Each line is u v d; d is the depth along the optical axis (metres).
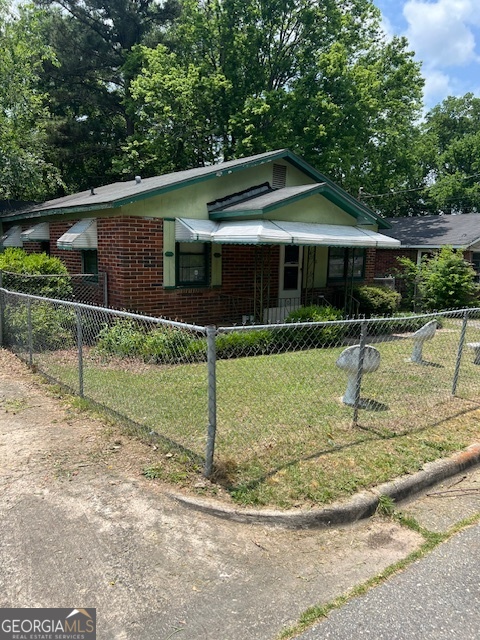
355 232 11.17
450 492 3.89
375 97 21.28
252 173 11.33
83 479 3.73
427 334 7.68
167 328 7.25
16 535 3.01
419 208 40.69
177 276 10.07
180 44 24.05
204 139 23.00
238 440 4.36
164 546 2.97
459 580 2.76
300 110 19.64
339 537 3.19
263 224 9.42
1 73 17.62
